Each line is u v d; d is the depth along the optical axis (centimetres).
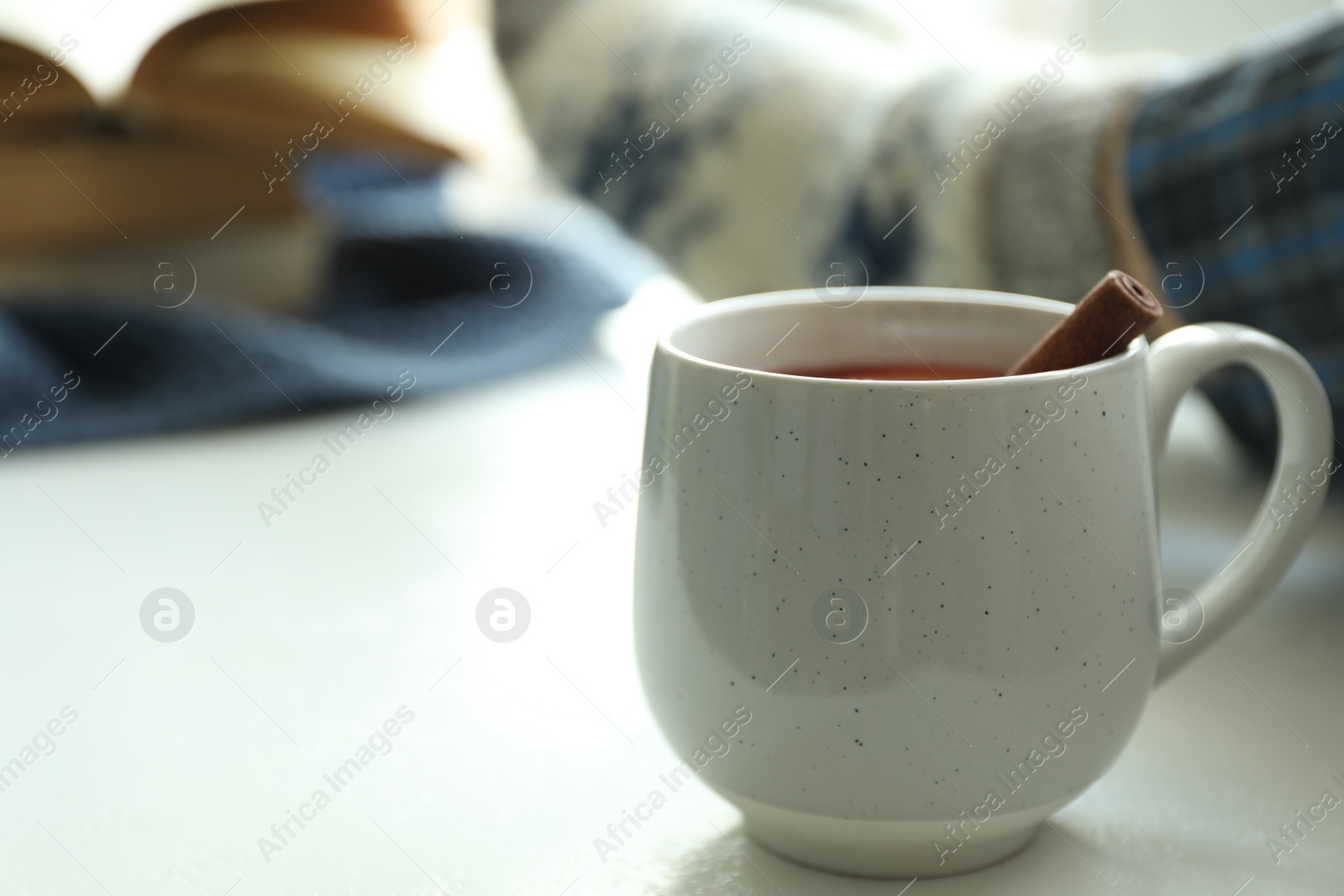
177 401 80
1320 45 63
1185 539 66
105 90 90
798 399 51
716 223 76
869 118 72
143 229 91
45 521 70
